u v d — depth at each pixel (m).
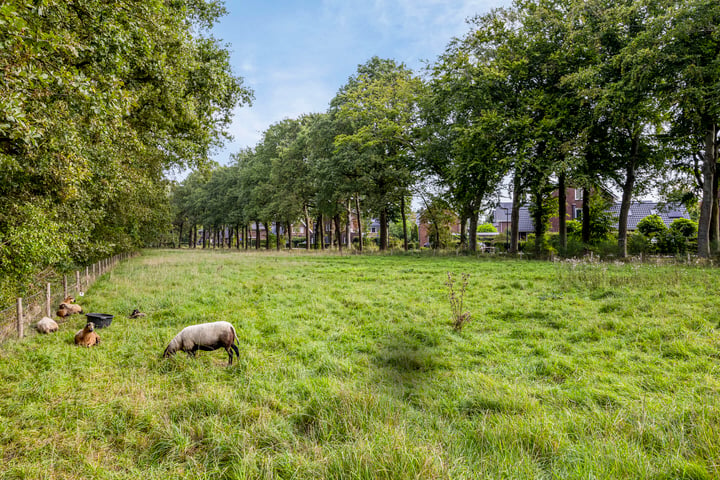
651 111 19.27
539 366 5.80
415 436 3.75
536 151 25.36
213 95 15.49
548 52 24.55
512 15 25.55
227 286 13.94
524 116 23.61
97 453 3.64
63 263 12.24
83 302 10.91
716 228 23.03
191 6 15.61
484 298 11.17
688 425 3.77
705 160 20.27
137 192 19.16
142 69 11.35
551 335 7.38
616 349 6.47
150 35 10.16
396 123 32.16
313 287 13.51
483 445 3.63
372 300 11.05
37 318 8.72
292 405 4.64
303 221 57.56
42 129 5.91
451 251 30.27
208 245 87.88
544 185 24.41
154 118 13.88
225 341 6.12
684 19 17.64
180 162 18.78
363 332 7.86
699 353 5.98
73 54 6.39
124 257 30.70
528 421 3.91
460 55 26.05
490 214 30.66
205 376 5.47
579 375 5.39
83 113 6.88
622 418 3.97
